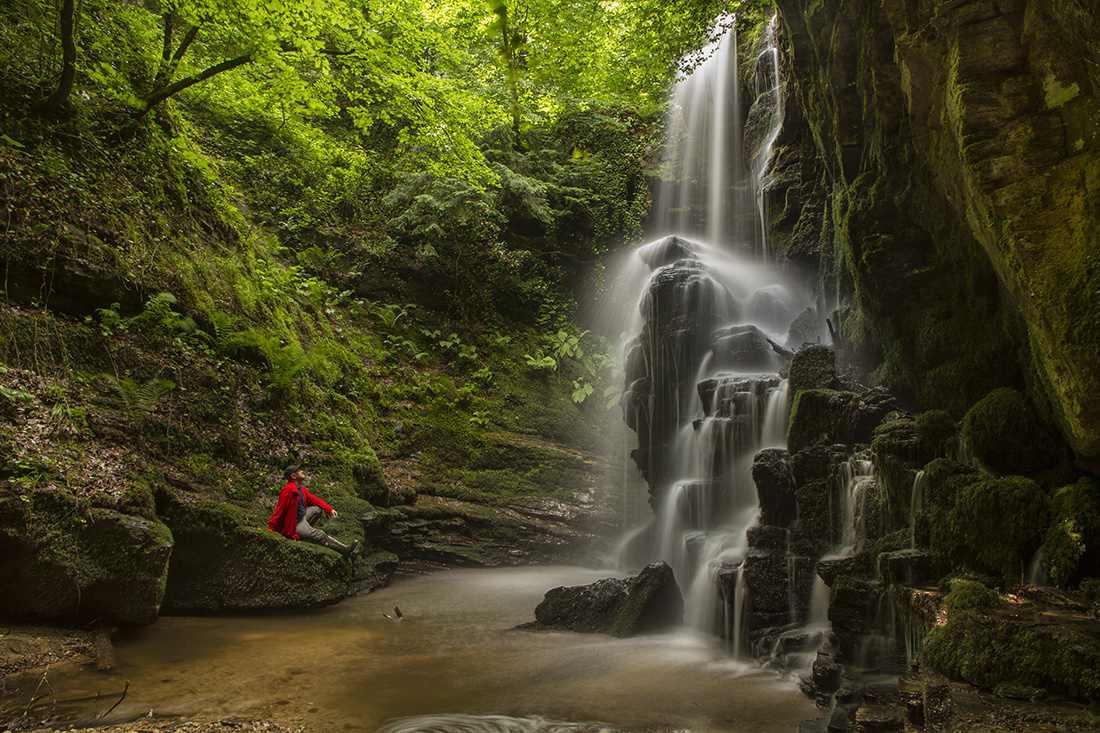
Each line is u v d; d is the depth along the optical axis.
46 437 7.47
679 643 7.84
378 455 14.47
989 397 6.39
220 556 8.88
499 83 16.69
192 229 12.16
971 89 5.18
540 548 13.97
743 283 15.88
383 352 16.50
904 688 4.52
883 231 8.70
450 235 19.03
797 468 7.83
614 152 21.28
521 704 5.79
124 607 7.34
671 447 12.99
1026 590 4.89
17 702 5.26
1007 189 4.87
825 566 6.54
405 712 5.56
